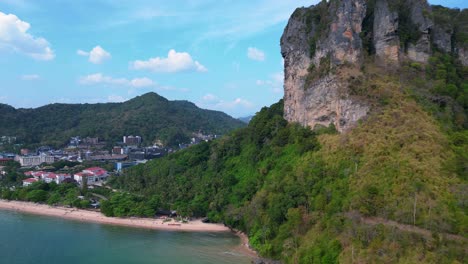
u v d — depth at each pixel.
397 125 101.44
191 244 122.06
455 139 94.44
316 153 116.75
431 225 75.12
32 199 176.88
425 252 70.69
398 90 111.44
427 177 83.62
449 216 74.81
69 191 184.38
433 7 150.25
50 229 138.75
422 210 78.50
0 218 154.00
